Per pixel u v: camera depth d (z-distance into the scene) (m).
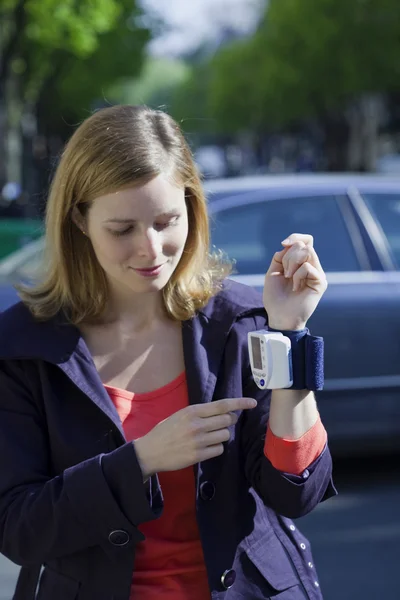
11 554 2.22
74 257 2.38
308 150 83.06
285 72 44.84
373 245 6.59
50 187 2.41
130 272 2.25
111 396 2.36
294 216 6.70
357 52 41.03
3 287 6.21
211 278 2.49
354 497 6.47
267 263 6.54
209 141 109.06
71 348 2.30
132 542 2.15
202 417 2.10
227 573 2.25
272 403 2.25
